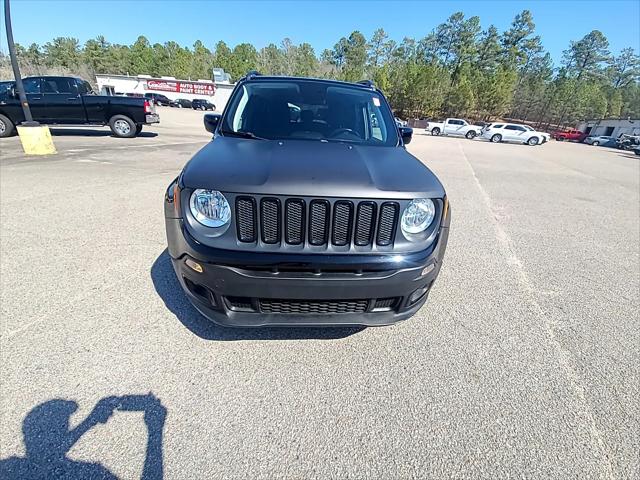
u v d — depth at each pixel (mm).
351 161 2049
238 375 1948
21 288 2621
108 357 2002
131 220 4078
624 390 2010
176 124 19500
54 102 10555
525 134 29391
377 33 93250
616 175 12062
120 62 83562
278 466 1493
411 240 1858
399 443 1627
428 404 1846
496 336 2436
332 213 1718
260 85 3047
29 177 5762
